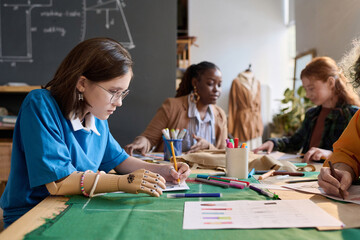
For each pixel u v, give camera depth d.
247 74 3.91
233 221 0.62
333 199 0.76
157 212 0.68
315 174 1.10
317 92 1.82
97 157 1.09
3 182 2.38
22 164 0.88
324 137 1.79
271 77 4.35
